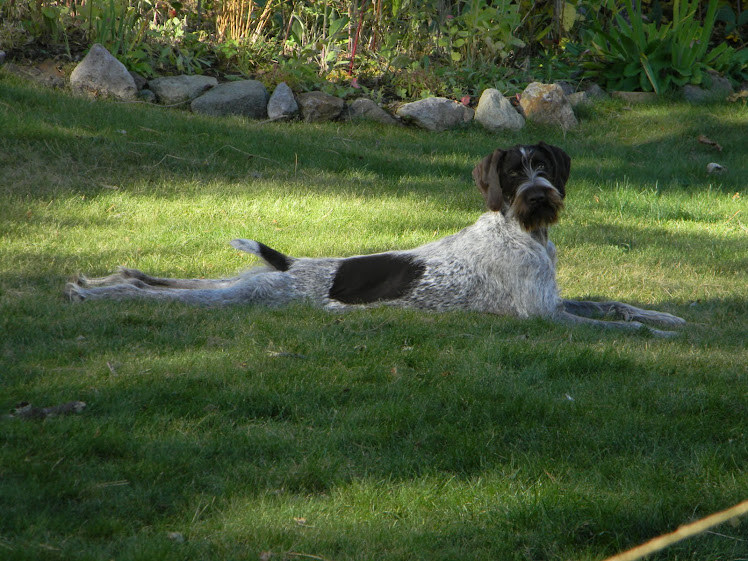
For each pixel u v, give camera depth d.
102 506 4.63
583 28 21.55
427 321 8.37
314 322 8.15
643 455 5.55
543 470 5.29
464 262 9.03
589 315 9.36
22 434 5.26
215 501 4.80
